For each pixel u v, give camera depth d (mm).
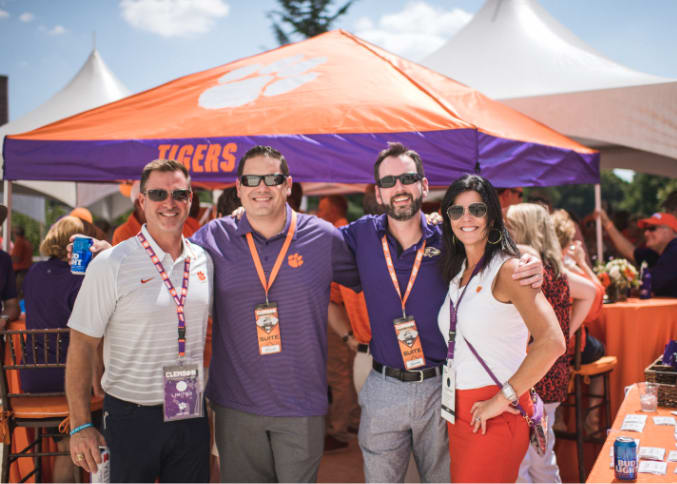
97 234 3430
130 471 2285
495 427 2260
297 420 2418
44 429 3672
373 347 2627
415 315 2508
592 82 6344
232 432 2473
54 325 3246
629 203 49438
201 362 2355
